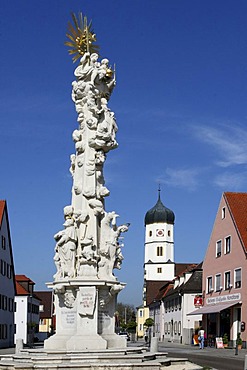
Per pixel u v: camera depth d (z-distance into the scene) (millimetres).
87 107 22391
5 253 65375
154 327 93938
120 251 21656
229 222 53375
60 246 21234
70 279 20438
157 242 134875
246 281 48156
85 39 23203
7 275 66750
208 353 41469
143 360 18812
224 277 53625
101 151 22156
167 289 85562
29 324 74000
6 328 65812
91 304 20250
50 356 18578
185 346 57406
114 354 18828
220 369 26266
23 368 17250
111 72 23047
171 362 19922
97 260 20969
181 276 74250
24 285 86250
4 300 64625
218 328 53844
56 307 21062
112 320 20953
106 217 21688
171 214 136750
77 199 21875
